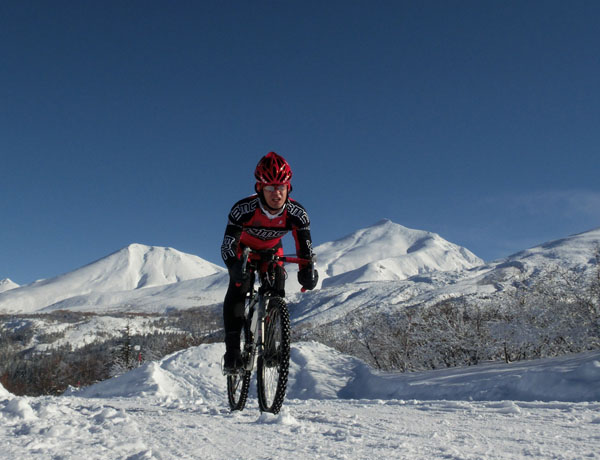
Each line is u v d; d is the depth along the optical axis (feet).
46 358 424.05
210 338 183.73
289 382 54.24
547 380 26.76
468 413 13.82
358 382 51.26
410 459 6.91
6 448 7.18
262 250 13.41
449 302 72.49
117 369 213.66
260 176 12.50
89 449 7.17
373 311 87.92
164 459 6.90
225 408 16.10
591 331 53.83
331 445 8.07
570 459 6.82
